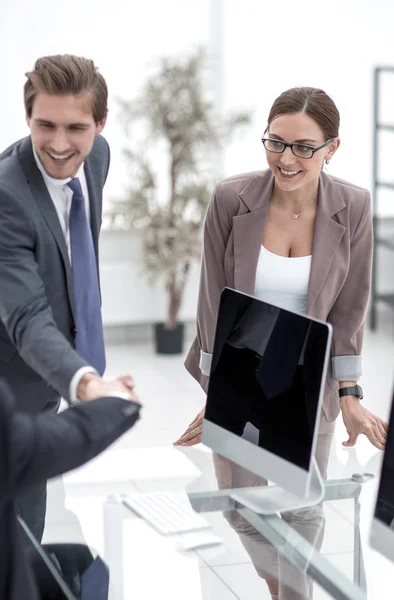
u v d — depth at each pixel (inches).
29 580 67.9
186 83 242.2
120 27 251.3
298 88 95.0
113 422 69.9
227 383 90.6
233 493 89.0
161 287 262.1
